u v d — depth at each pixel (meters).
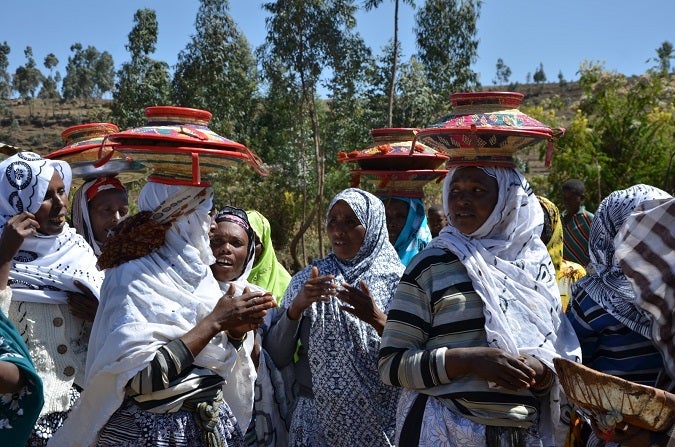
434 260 3.22
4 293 3.21
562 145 16.92
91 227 4.52
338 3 18.56
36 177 3.74
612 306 3.26
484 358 2.96
